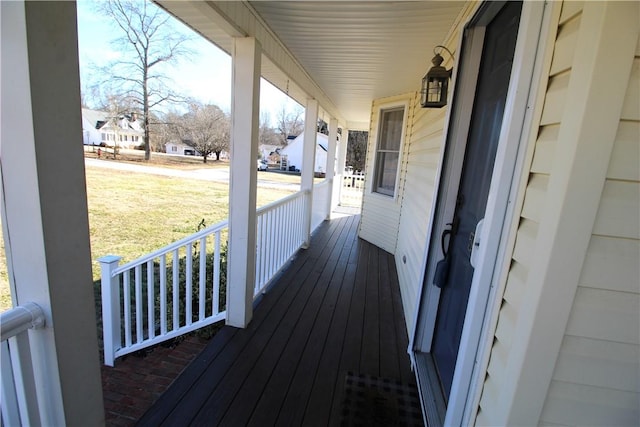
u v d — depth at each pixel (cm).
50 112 86
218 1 180
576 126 76
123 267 235
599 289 82
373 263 431
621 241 79
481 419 112
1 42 80
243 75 224
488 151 159
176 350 241
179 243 239
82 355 104
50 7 83
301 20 228
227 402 179
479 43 183
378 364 219
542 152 90
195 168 1468
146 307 351
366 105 576
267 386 193
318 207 624
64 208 93
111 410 178
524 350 88
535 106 93
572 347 86
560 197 80
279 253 361
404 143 446
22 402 96
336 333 255
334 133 700
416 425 170
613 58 73
